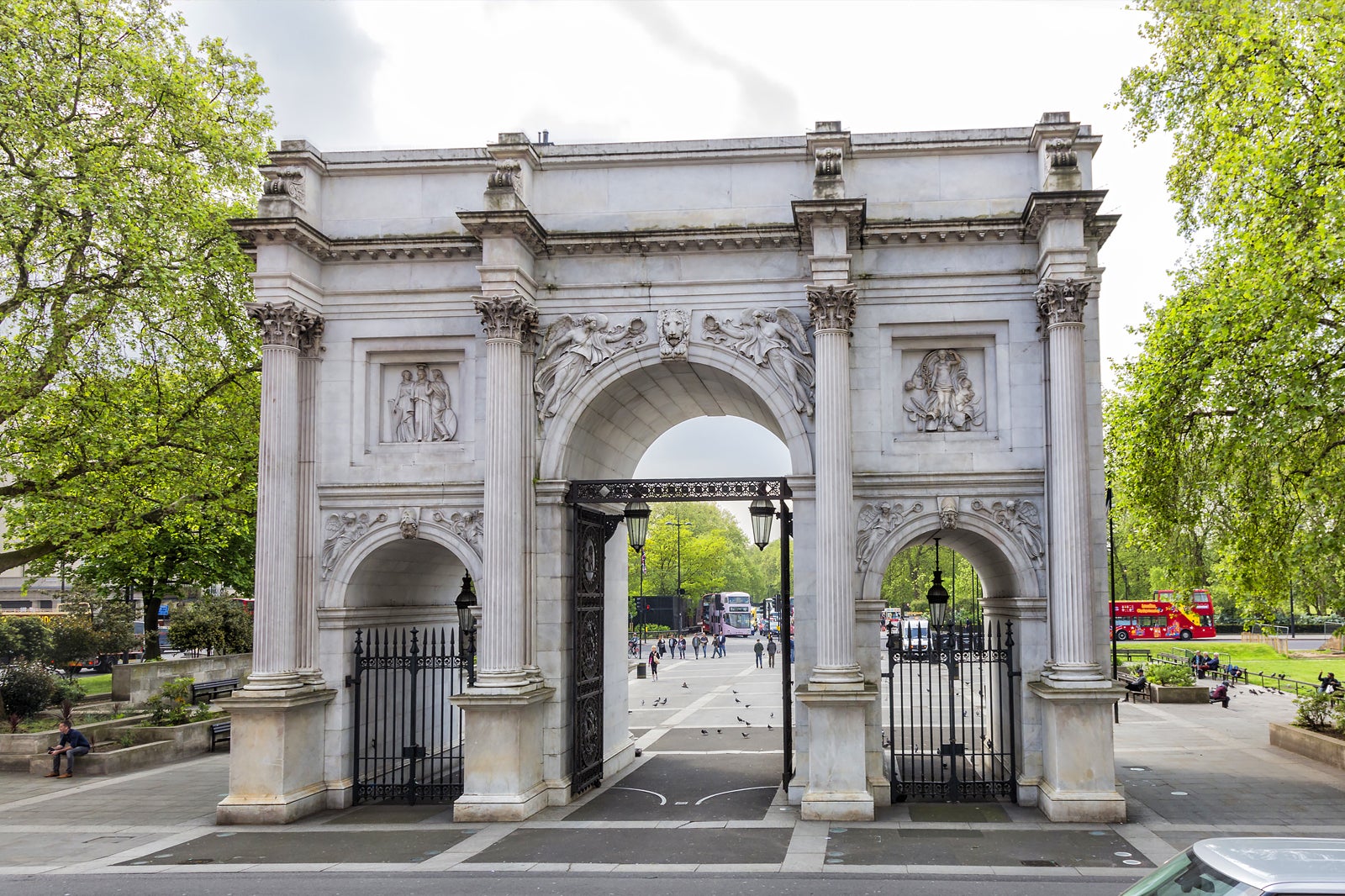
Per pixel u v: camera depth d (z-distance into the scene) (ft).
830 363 84.38
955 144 89.97
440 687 111.24
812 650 87.04
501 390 86.63
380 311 93.15
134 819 85.71
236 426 124.88
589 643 94.99
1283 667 243.40
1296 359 94.17
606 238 89.61
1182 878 30.14
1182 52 124.16
